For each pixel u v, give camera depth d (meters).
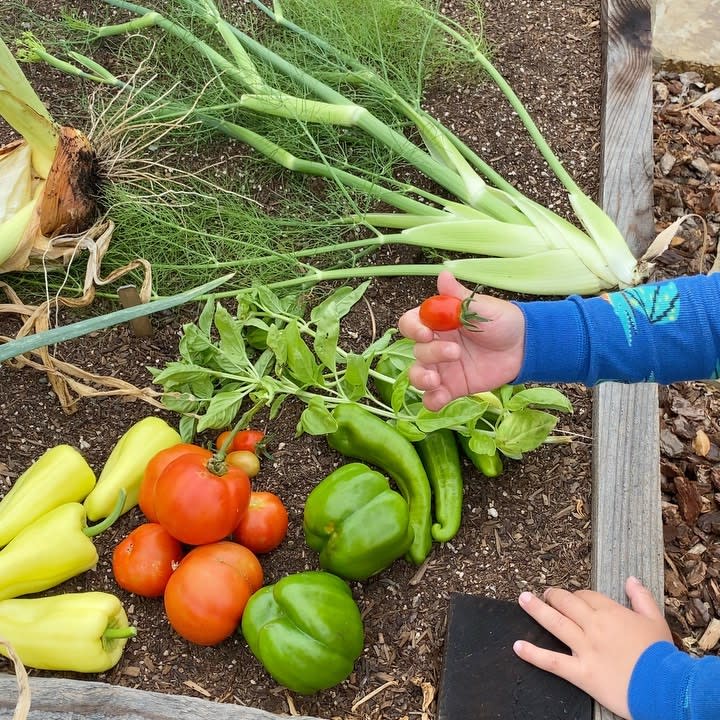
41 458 1.54
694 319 1.36
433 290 1.82
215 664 1.44
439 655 1.45
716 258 1.98
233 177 1.91
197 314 1.78
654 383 1.52
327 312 1.52
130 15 2.10
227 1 2.15
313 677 1.32
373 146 1.92
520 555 1.55
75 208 1.66
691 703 1.22
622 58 2.03
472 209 1.79
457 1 2.16
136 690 1.31
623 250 1.72
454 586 1.51
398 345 1.61
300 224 1.77
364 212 1.91
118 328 1.75
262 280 1.79
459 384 1.37
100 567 1.53
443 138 1.82
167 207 1.81
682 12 2.32
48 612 1.37
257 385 1.56
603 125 1.98
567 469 1.63
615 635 1.34
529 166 1.96
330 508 1.42
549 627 1.38
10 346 1.18
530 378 1.38
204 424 1.49
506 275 1.74
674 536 1.68
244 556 1.42
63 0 2.12
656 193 2.06
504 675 1.36
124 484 1.51
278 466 1.63
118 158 1.70
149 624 1.47
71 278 1.78
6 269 1.71
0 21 2.08
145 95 1.90
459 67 2.06
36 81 2.00
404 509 1.42
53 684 1.30
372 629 1.47
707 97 2.26
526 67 2.09
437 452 1.57
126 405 1.68
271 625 1.33
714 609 1.61
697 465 1.77
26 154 1.69
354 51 1.95
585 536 1.57
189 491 1.35
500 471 1.57
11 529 1.44
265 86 1.83
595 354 1.35
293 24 1.90
